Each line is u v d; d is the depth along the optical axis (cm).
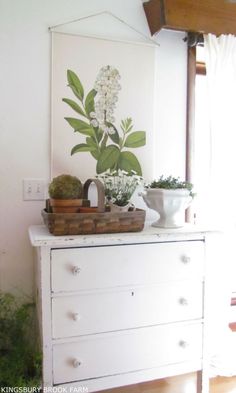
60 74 155
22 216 153
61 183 126
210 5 163
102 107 162
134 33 168
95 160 162
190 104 177
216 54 169
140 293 126
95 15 161
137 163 169
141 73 168
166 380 161
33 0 152
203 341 138
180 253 132
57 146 156
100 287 120
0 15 147
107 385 123
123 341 124
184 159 179
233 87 173
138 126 169
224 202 173
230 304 187
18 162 152
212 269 141
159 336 130
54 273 114
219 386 156
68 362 117
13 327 136
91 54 160
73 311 117
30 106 152
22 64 151
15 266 153
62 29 155
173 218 144
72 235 120
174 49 175
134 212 128
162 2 154
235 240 185
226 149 173
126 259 123
